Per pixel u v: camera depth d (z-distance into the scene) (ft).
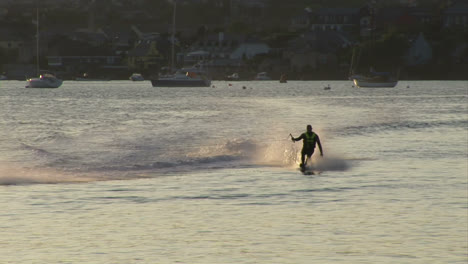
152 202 247.91
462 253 175.52
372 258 171.53
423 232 197.98
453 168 342.23
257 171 334.03
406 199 251.39
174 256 173.68
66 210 231.91
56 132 592.60
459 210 229.66
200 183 294.66
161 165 357.61
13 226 206.08
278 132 579.07
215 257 172.65
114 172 331.57
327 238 191.72
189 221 214.07
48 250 179.01
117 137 526.16
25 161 374.02
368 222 211.61
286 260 169.89
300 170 336.70
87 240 189.67
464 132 578.66
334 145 463.83
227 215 223.30
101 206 239.50
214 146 450.30
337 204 241.76
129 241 188.75
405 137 529.45
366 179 304.09
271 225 207.82
